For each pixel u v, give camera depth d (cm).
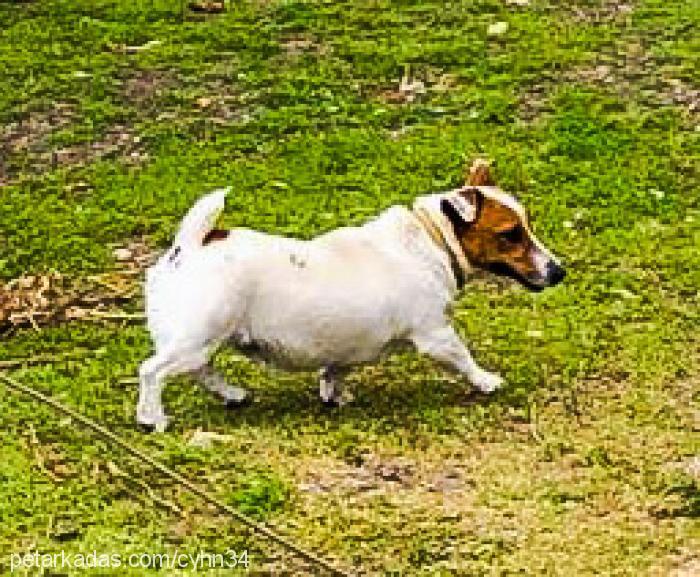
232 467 842
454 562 752
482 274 933
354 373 970
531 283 927
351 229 923
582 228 1166
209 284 877
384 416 909
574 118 1327
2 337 1030
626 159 1266
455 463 853
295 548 736
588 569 745
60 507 798
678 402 917
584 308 1044
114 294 1089
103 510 796
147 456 805
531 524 786
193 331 874
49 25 1603
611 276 1089
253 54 1508
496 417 904
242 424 898
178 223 1202
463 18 1554
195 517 791
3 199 1262
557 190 1223
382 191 1234
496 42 1492
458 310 1044
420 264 910
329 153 1301
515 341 998
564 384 942
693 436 875
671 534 774
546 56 1451
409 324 912
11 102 1437
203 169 1293
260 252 890
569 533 777
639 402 917
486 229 919
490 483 829
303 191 1241
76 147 1357
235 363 979
